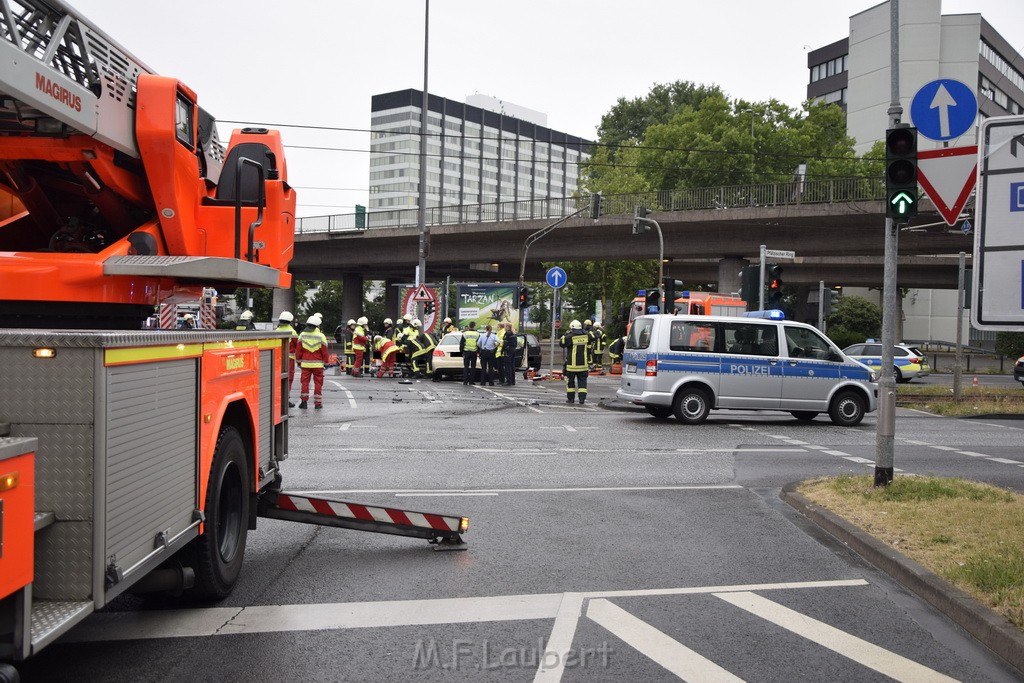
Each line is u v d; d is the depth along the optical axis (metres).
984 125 5.88
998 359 58.75
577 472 11.23
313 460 11.69
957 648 5.04
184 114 7.12
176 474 4.54
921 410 22.45
